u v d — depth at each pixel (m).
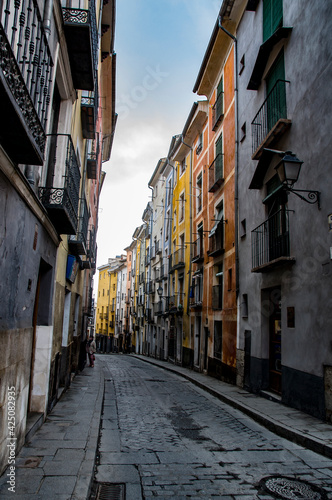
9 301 4.15
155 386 12.84
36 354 6.67
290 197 8.73
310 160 7.89
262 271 9.95
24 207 4.55
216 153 16.42
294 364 8.20
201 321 17.45
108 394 10.52
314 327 7.42
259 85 11.26
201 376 15.30
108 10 13.70
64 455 4.71
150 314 32.84
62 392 9.23
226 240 14.20
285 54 9.30
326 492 4.08
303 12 8.48
